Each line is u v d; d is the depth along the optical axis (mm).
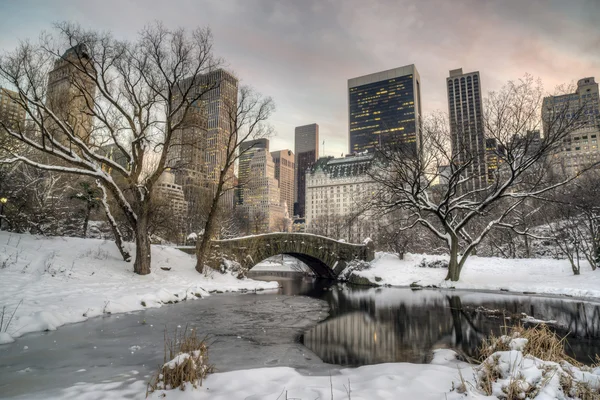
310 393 5430
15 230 25438
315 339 11109
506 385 4789
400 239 41594
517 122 24172
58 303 12984
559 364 5309
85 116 22188
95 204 28391
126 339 9828
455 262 28438
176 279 22328
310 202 163500
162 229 36344
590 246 30594
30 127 20750
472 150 26234
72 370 7020
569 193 30656
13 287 14031
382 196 30766
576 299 20641
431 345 10375
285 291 25984
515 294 23469
